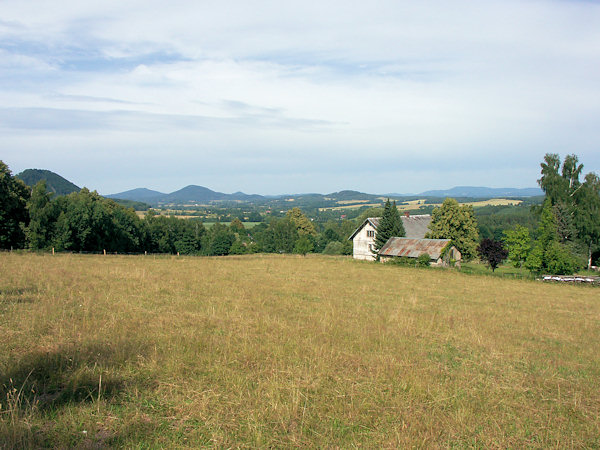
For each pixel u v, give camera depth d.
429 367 9.55
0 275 18.41
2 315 11.03
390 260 44.78
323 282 25.64
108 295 14.95
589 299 26.97
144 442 5.49
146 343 9.55
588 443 6.45
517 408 7.64
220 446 5.48
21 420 5.57
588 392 8.75
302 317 14.16
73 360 7.98
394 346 11.16
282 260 42.62
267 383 7.70
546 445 6.30
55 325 10.36
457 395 7.95
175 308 13.96
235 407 6.67
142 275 21.33
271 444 5.68
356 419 6.59
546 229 40.59
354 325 13.30
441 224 55.72
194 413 6.33
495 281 34.34
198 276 23.55
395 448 5.72
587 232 50.84
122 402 6.54
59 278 18.42
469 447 6.05
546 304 23.05
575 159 53.00
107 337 9.76
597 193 51.56
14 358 7.88
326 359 9.31
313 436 5.99
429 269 40.91
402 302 19.52
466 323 15.21
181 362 8.40
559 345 13.09
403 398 7.59
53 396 6.54
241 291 18.78
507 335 13.81
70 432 5.53
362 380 8.38
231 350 9.51
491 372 9.71
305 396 7.21
